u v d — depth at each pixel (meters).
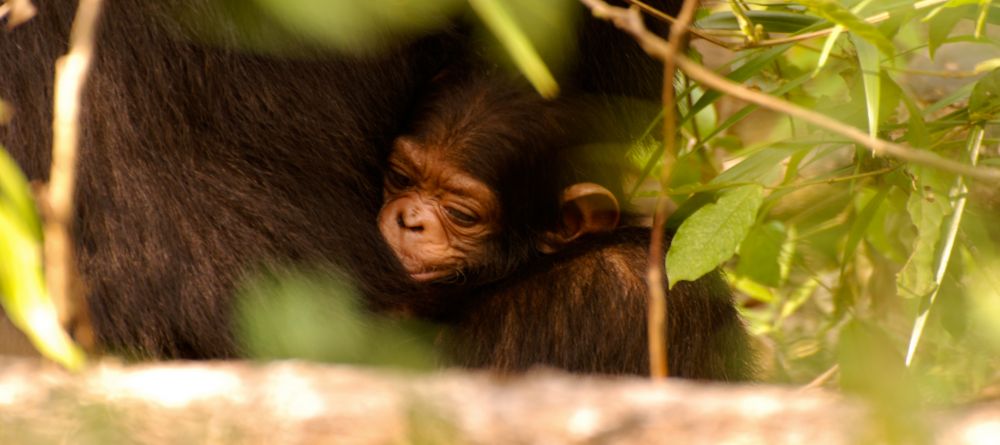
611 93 9.49
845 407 4.02
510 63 9.09
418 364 5.32
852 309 10.80
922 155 5.83
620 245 8.84
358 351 7.29
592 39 9.24
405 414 4.26
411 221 9.02
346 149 8.05
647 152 9.93
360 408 4.32
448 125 9.01
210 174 7.45
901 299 10.32
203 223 7.41
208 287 7.39
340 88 8.01
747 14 9.15
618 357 8.47
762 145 9.05
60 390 4.53
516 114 9.09
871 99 7.07
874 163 8.96
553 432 4.18
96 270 7.34
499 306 8.75
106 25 7.18
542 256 9.23
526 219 9.27
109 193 7.29
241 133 7.55
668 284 8.59
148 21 7.21
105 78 7.18
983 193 9.32
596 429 4.15
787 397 4.14
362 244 8.09
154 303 7.39
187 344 7.45
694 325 8.66
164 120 7.30
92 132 7.21
